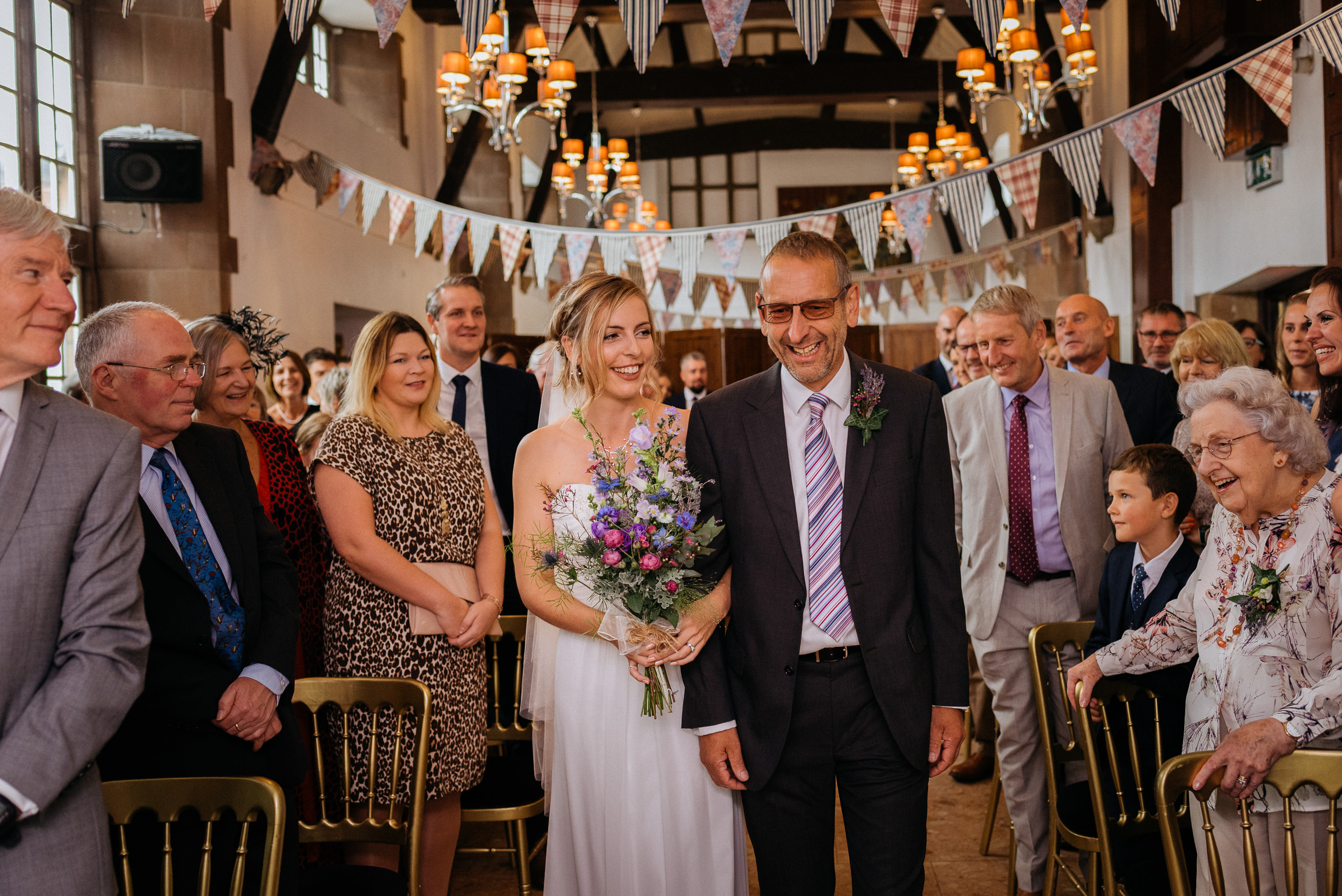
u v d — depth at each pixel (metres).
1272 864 1.91
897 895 2.00
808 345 2.00
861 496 2.02
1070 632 2.75
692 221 18.47
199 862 1.99
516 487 2.29
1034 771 3.00
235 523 2.19
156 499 2.08
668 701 2.15
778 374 2.14
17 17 5.71
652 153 18.23
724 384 11.80
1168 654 2.30
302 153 8.41
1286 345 3.15
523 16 9.95
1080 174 3.97
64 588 1.51
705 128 18.23
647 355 2.24
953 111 17.28
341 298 9.40
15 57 5.71
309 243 8.62
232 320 2.97
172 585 2.02
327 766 2.73
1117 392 3.64
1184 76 8.28
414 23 11.41
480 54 6.96
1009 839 3.48
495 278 13.31
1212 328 3.60
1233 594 2.02
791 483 2.05
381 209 10.35
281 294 7.97
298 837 2.20
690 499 2.02
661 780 2.18
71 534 1.51
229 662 2.11
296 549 2.88
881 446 2.04
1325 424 2.70
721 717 2.07
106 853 1.54
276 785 1.70
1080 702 2.38
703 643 2.07
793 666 2.01
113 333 2.02
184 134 6.46
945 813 3.74
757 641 2.04
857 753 2.03
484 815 2.74
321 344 8.88
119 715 1.51
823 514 2.06
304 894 2.13
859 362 2.12
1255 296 8.23
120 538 1.56
